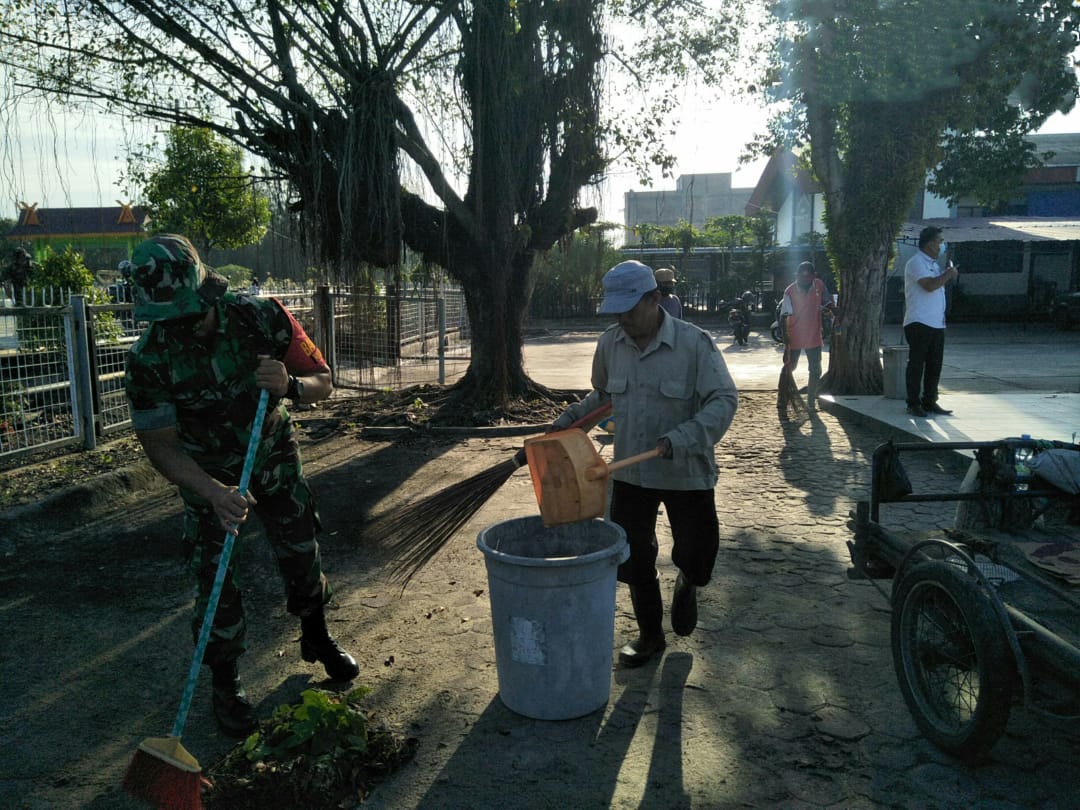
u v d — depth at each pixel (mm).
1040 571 3076
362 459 7996
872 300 10891
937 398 9742
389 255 9305
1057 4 10430
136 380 2766
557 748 2982
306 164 8828
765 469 7230
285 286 13102
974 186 14680
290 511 3201
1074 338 20266
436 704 3316
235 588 3074
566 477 3039
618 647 3811
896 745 2965
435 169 9469
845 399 10227
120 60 8453
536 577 2990
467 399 10117
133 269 2701
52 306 7449
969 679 2922
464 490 3412
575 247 29609
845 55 10195
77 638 4020
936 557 3145
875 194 10531
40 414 7309
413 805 2664
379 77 8719
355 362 12102
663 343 3338
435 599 4422
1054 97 12648
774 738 3025
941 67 9938
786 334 9609
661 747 2979
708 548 3438
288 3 8594
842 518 5734
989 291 25859
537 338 24469
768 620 4059
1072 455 3605
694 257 33188
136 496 6660
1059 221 24469
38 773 2902
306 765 2711
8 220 7457
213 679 3154
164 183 9562
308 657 3523
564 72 9773
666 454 3129
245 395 2951
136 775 2393
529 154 10000
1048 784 2707
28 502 5867
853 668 3555
